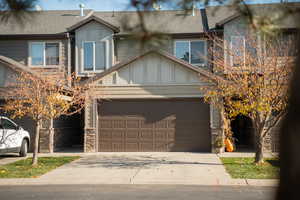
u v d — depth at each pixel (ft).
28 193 28.48
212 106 52.13
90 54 63.10
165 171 37.35
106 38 62.75
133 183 32.68
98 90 53.36
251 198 26.02
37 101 39.91
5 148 45.32
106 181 32.91
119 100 54.13
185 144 53.67
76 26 62.85
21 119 55.57
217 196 26.81
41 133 54.24
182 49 61.93
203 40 61.05
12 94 45.47
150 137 54.03
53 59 64.64
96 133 54.03
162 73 53.47
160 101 54.08
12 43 65.26
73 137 66.49
